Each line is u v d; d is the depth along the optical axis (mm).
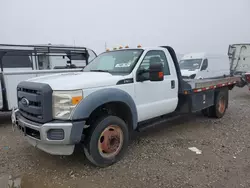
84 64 9922
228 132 5469
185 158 4020
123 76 4000
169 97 4977
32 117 3465
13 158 4133
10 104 6539
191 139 5004
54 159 4070
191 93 5297
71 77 3818
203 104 5898
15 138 5285
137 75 4215
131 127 4188
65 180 3359
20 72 6719
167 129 5777
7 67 8273
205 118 6863
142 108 4312
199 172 3512
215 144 4676
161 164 3801
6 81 6441
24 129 3604
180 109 5480
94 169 3662
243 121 6500
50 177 3455
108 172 3570
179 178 3346
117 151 3893
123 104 3936
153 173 3506
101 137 3666
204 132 5496
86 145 3580
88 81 3498
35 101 3346
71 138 3221
